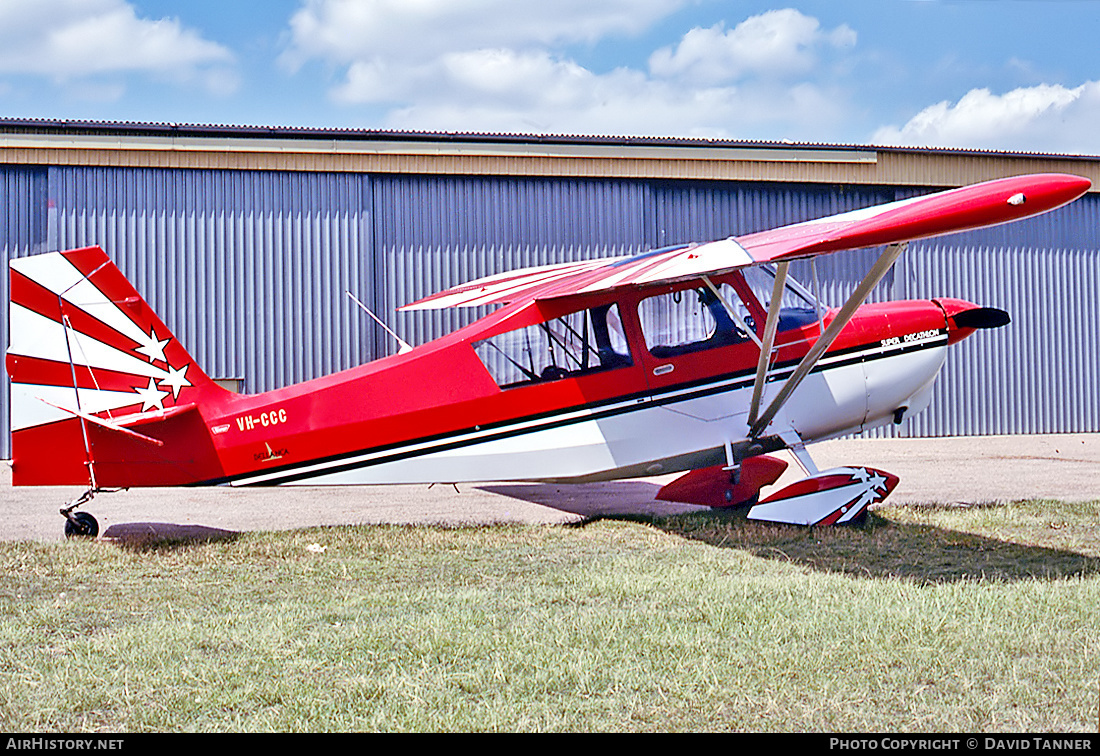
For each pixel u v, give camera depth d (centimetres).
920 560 624
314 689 383
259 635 453
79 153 1521
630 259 845
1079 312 1908
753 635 442
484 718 352
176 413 703
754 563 616
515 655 420
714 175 1716
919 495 966
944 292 1830
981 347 1847
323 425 739
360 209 1616
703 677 388
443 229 1644
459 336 766
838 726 344
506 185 1664
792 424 807
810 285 1759
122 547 693
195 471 725
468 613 490
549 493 1034
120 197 1542
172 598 545
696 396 786
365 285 1617
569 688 384
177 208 1561
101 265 707
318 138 1589
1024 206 517
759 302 799
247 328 1580
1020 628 449
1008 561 621
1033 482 1084
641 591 536
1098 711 354
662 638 439
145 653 425
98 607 523
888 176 1794
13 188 1522
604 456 773
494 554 664
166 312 1556
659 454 780
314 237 1603
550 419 766
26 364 700
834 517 746
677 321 785
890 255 591
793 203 1797
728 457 794
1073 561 620
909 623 456
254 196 1584
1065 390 1897
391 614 498
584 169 1672
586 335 770
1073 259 1903
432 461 754
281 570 619
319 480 742
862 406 825
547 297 742
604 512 879
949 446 1599
